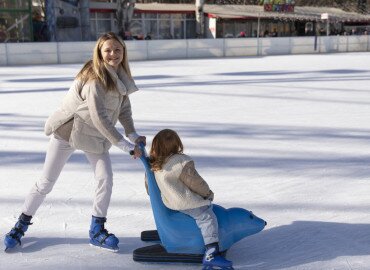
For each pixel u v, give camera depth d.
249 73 16.30
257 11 36.88
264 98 10.21
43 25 28.55
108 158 3.06
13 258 2.94
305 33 38.09
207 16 34.19
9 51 20.78
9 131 6.88
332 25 38.75
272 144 5.88
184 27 34.72
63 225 3.44
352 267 2.77
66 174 4.71
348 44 29.98
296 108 8.78
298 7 40.81
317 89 11.71
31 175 4.71
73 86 2.89
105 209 3.06
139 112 8.48
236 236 2.87
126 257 2.95
